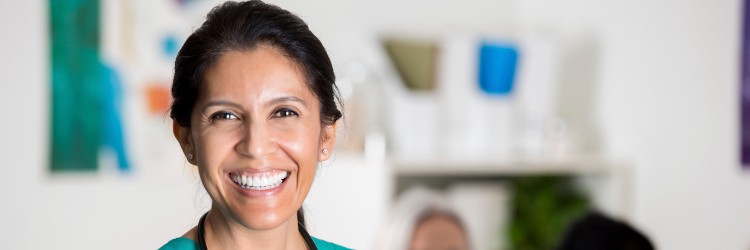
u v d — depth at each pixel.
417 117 2.45
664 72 2.55
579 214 2.58
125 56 2.27
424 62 2.50
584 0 2.79
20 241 2.21
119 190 2.29
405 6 2.73
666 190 2.55
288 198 0.92
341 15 2.61
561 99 2.88
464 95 2.51
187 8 2.35
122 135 2.28
